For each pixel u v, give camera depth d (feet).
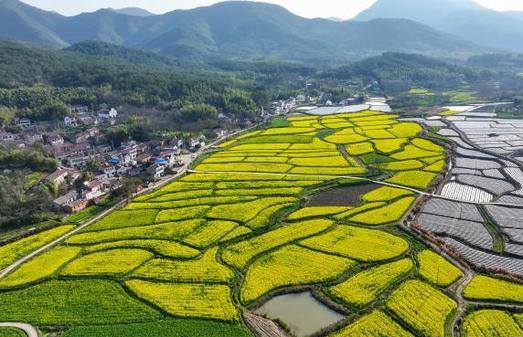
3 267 351.67
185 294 304.30
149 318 281.54
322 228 396.37
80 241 388.57
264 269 330.95
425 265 326.85
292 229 396.78
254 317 279.69
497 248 360.28
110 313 287.28
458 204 447.83
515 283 303.89
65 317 284.61
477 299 285.64
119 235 396.57
